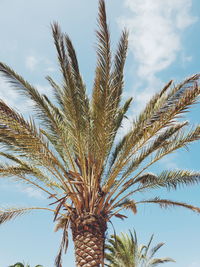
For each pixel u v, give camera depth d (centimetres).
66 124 971
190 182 958
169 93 781
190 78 770
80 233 890
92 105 968
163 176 970
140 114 852
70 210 935
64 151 1013
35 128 788
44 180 984
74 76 886
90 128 945
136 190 984
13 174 930
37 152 829
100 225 905
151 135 816
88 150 922
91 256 862
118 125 1064
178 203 981
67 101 838
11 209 984
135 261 1880
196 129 862
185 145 877
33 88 789
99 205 918
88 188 928
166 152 898
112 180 930
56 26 791
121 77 939
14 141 862
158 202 1003
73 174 913
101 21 749
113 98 962
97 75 859
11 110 760
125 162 903
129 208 1079
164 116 777
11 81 773
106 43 765
